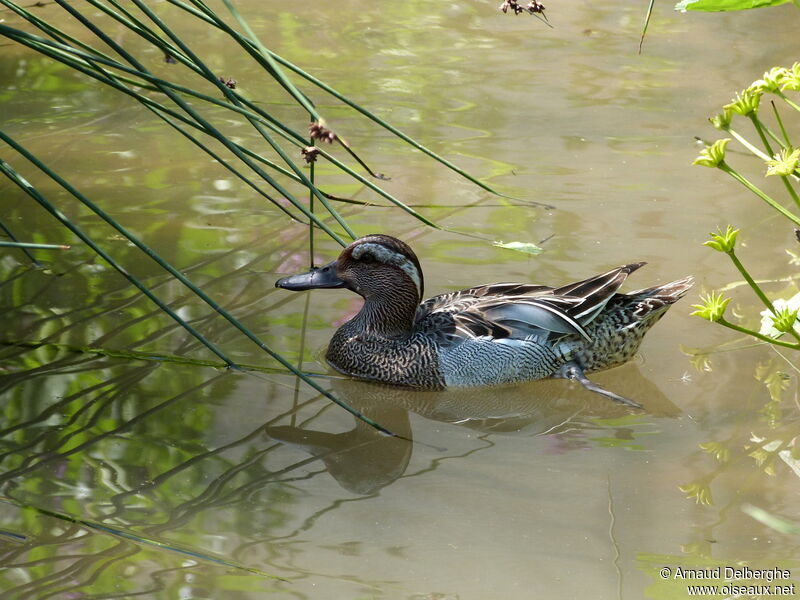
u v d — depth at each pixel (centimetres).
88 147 1425
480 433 913
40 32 1783
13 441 855
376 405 970
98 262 1154
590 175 1354
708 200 1291
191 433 881
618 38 1864
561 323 1009
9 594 668
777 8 1994
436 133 1482
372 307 1045
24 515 757
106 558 708
